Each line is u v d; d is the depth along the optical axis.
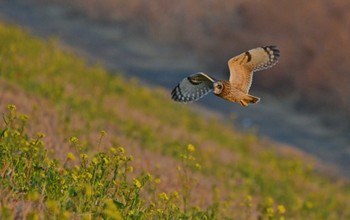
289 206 19.44
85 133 19.08
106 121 23.38
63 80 28.34
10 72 24.69
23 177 9.94
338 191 26.52
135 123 24.88
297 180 24.19
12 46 27.30
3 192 9.15
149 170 16.62
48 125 18.09
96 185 9.98
